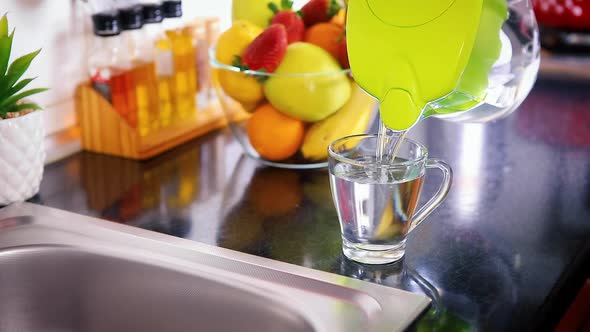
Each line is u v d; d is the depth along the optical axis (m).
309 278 0.82
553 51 1.76
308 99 1.06
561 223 0.95
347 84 1.08
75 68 1.19
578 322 0.94
